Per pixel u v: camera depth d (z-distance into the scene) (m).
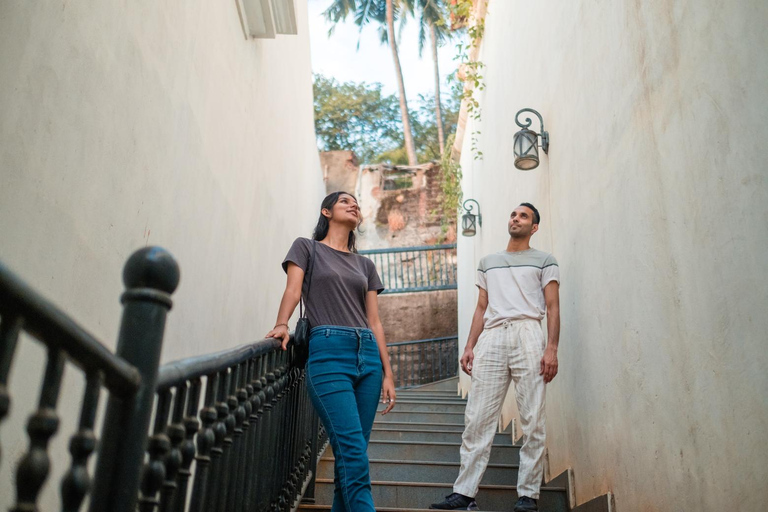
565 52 3.93
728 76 1.86
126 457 0.98
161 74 2.53
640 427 2.60
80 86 1.85
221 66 3.45
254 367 2.04
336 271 2.45
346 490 2.12
